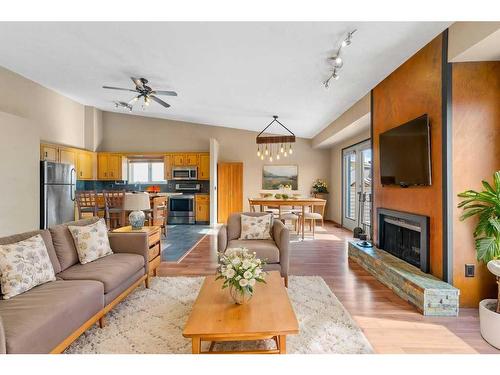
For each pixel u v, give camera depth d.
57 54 3.96
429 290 2.45
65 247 2.54
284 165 8.55
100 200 5.41
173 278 3.40
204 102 5.73
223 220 8.21
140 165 8.73
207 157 8.30
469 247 2.56
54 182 5.32
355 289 3.07
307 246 5.16
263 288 2.19
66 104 6.72
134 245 3.03
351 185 6.96
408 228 3.23
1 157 4.24
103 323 2.24
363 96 4.46
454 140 2.55
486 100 2.52
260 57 3.32
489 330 2.03
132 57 3.73
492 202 2.29
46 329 1.55
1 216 4.23
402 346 2.00
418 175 2.92
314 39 2.79
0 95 4.78
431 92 2.77
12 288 1.83
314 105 5.07
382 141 3.70
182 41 3.11
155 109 7.13
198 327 1.60
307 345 1.98
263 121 6.88
